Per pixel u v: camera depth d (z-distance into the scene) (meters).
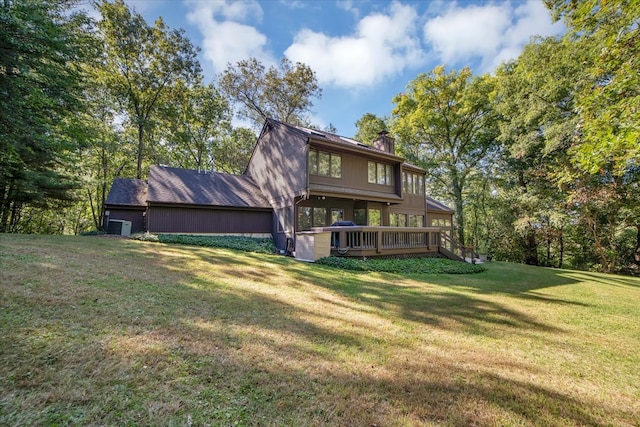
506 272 12.19
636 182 15.58
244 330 4.05
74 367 2.73
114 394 2.42
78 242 9.68
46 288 4.68
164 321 4.04
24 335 3.18
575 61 13.95
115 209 15.05
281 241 14.95
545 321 5.52
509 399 2.89
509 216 21.80
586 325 5.38
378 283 8.04
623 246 18.97
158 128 24.50
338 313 5.25
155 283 5.84
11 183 13.59
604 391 3.16
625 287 10.11
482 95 22.36
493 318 5.54
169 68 22.62
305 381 2.93
